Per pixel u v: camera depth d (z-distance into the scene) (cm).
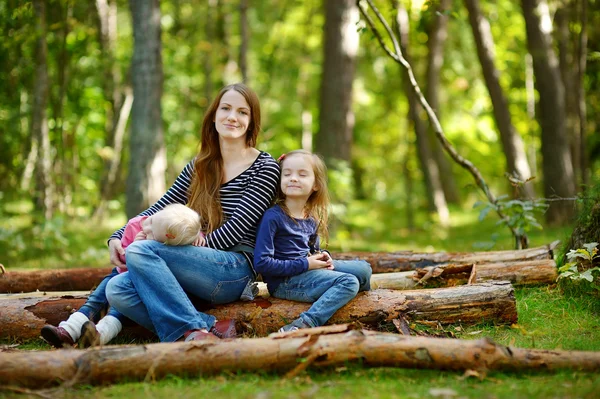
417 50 1603
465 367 300
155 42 875
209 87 1388
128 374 293
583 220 476
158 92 880
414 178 1938
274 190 390
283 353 301
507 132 1235
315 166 388
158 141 879
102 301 378
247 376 298
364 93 1961
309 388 282
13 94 1102
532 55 1169
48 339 346
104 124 1459
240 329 375
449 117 1972
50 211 966
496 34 1612
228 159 402
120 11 1516
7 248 857
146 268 349
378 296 385
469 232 1209
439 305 386
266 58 1852
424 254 518
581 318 408
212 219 389
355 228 1351
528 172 1238
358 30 611
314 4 1675
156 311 345
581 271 455
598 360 302
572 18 1180
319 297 372
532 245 774
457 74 1880
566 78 1212
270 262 364
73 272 497
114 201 1285
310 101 1864
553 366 301
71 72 1173
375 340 304
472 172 608
